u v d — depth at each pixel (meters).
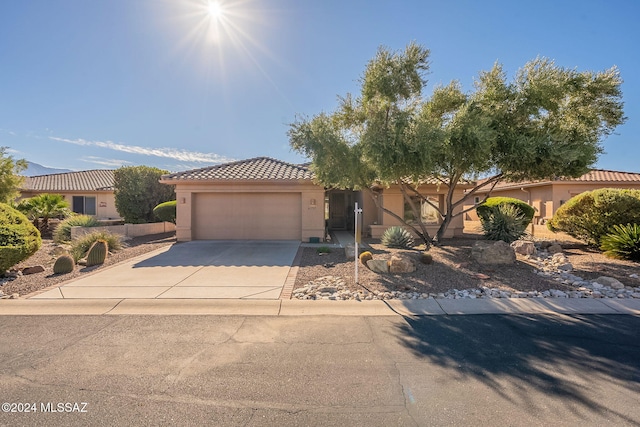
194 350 4.81
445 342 5.09
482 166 11.29
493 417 3.32
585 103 11.24
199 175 16.95
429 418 3.31
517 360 4.50
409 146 9.88
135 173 21.73
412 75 10.45
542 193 25.45
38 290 7.91
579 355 4.64
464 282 8.39
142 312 6.49
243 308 6.72
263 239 17.06
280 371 4.22
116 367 4.32
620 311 6.48
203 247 14.71
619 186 23.50
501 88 10.75
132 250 13.90
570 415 3.35
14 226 9.49
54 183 30.41
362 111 12.05
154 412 3.41
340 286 8.16
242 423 3.25
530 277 8.79
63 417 3.32
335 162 11.35
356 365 4.37
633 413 3.38
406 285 8.18
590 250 12.95
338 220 23.77
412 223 18.41
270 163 19.59
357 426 3.20
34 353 4.70
